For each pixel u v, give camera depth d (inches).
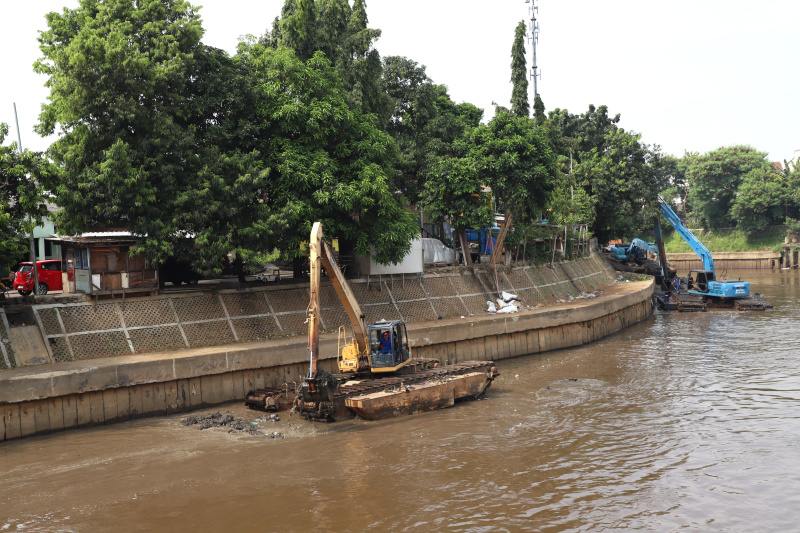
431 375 929.5
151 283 1015.0
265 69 1119.6
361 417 836.6
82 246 959.0
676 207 4539.9
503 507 556.7
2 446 740.0
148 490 600.1
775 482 610.2
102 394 829.2
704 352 1301.7
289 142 1078.4
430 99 1621.6
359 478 627.5
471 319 1326.3
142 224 927.0
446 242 1828.2
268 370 985.5
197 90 1058.1
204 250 957.2
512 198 1523.1
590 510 550.0
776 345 1350.9
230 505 563.8
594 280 2116.1
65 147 950.4
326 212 1080.8
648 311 1957.4
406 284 1362.0
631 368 1167.6
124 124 942.4
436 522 527.2
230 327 1048.2
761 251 3695.9
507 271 1636.3
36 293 1002.7
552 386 1038.4
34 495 590.9
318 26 1288.1
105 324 942.4
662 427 794.8
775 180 3663.9
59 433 792.3
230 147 1080.2
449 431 786.8
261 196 1102.4
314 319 785.6
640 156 2497.5
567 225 2016.5
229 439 757.3
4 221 823.1
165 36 983.6
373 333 907.4
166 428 808.9
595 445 728.3
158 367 869.2
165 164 956.6
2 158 837.2
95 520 537.0
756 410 863.7
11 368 829.2
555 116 2874.0
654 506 558.6
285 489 600.7
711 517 535.5
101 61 903.1
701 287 2096.5
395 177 1470.2
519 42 2010.3
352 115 1136.8
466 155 1497.3
